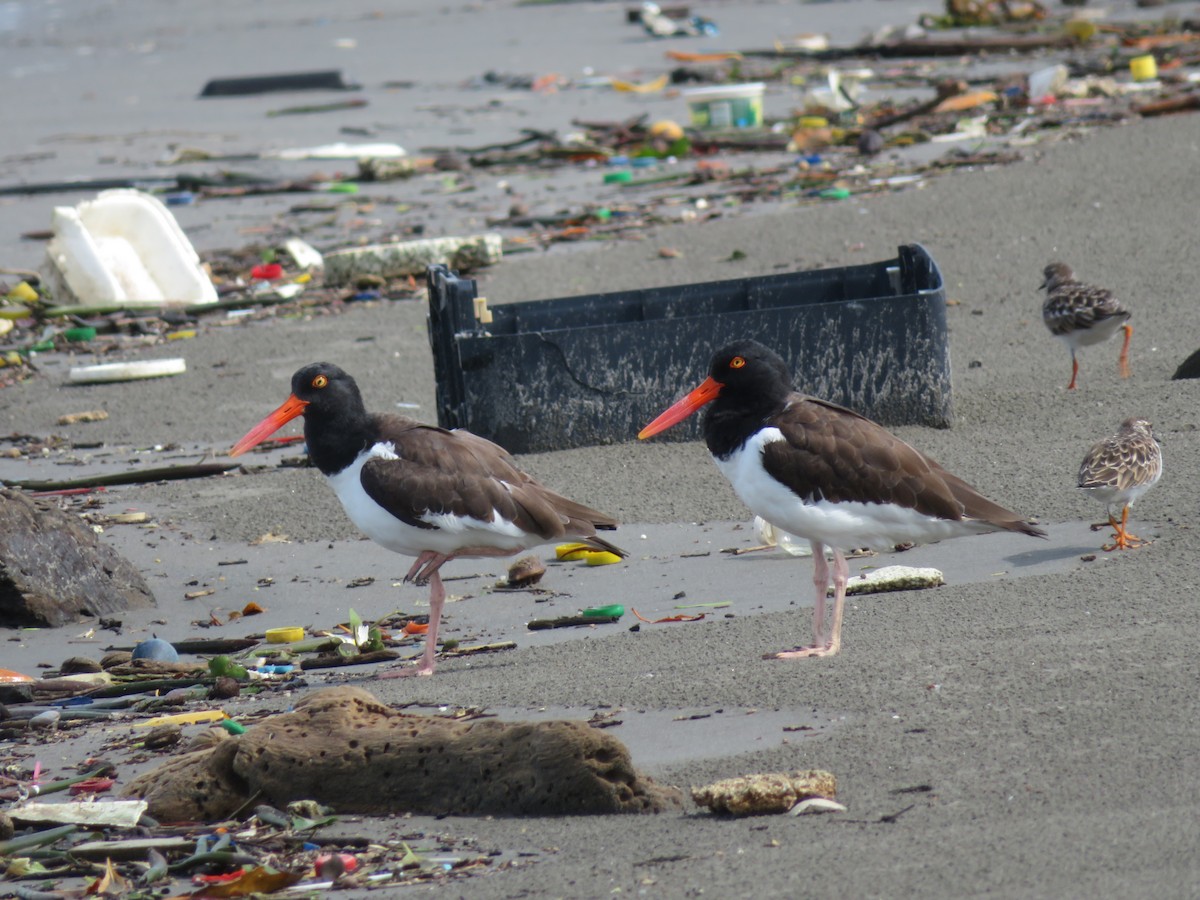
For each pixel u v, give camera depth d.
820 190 29.19
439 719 8.08
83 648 12.01
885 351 15.76
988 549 12.03
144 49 73.12
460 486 10.51
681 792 7.49
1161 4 57.41
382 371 20.22
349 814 7.78
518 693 9.30
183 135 43.97
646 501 14.45
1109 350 17.78
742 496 10.06
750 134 36.62
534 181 34.38
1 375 21.59
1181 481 12.94
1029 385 16.80
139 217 26.22
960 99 36.91
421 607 12.38
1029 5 54.50
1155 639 8.84
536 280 24.47
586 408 16.20
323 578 13.34
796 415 9.88
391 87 52.62
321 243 29.25
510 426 16.22
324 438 10.85
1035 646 8.94
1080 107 34.84
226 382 20.45
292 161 38.53
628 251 25.84
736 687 8.88
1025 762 7.28
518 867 6.86
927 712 8.06
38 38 82.19
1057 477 13.52
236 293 25.73
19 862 7.31
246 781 7.95
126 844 7.40
